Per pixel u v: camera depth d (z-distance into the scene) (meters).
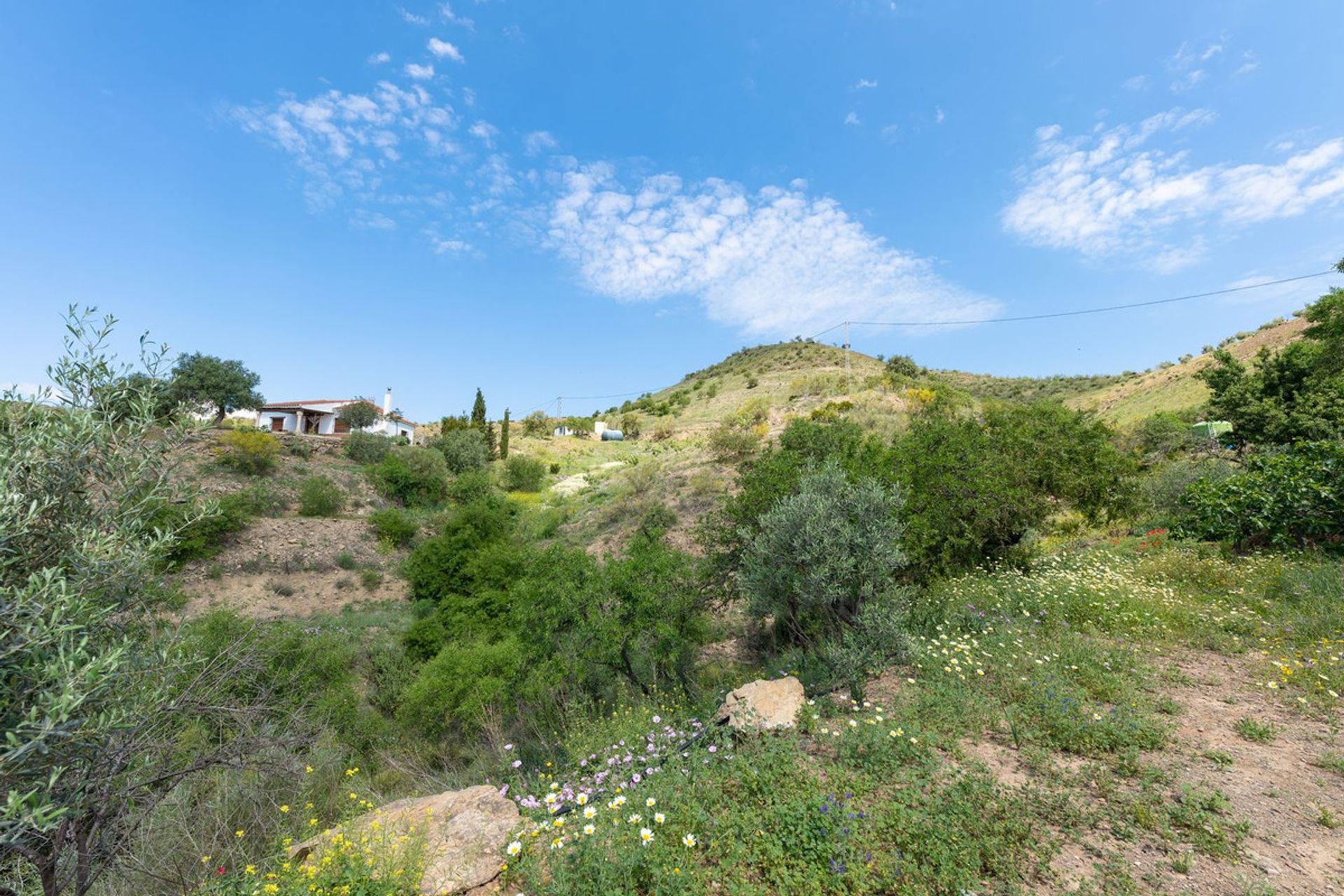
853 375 57.78
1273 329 59.47
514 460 43.84
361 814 4.45
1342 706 4.88
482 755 9.63
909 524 9.08
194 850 4.29
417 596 21.73
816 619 7.27
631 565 10.19
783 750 4.40
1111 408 65.88
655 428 68.50
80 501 3.03
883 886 3.01
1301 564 8.62
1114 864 3.07
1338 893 2.79
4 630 2.45
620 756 5.47
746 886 2.98
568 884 3.08
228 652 3.89
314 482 30.95
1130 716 4.70
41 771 2.44
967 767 4.22
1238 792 3.73
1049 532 17.03
